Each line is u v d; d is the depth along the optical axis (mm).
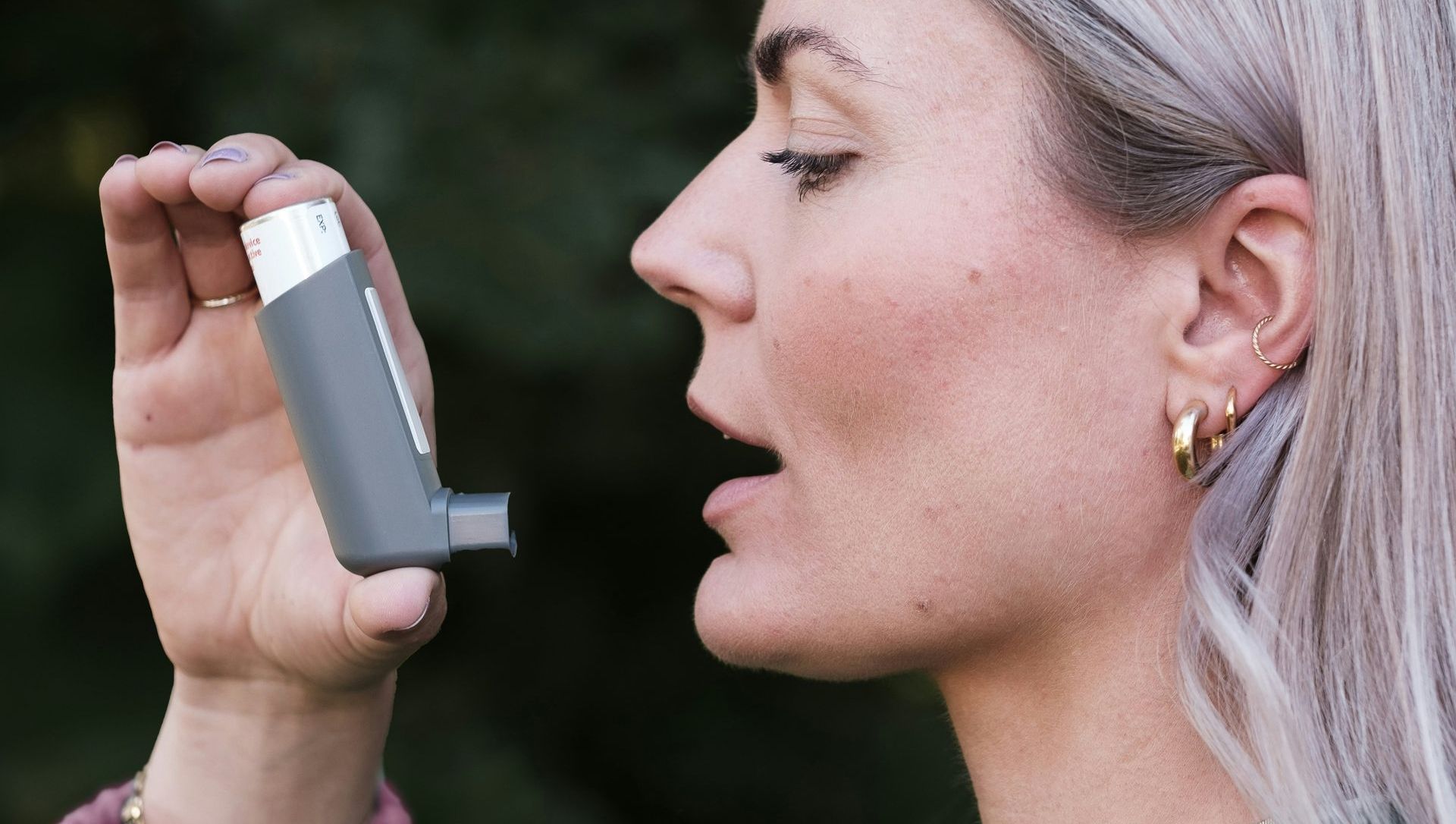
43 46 2619
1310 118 889
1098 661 969
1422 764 854
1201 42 909
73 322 2625
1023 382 928
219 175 956
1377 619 888
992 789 1034
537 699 2955
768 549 1049
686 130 2371
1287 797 852
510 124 2260
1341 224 877
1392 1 886
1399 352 874
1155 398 939
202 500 1169
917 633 985
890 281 935
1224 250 922
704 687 3025
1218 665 933
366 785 1241
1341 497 898
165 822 1191
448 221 2170
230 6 2250
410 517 915
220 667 1184
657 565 3029
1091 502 938
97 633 2609
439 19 2309
